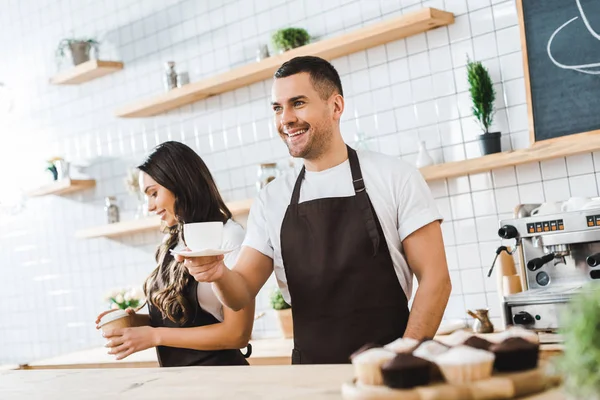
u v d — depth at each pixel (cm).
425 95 361
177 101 447
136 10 487
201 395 156
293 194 240
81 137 532
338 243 229
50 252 558
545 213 291
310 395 143
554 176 325
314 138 230
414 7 361
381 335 225
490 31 340
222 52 441
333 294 229
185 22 459
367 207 228
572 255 278
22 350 584
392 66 371
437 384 124
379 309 226
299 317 235
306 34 388
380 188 229
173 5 465
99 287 522
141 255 492
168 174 264
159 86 476
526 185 333
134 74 491
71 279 543
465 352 123
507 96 336
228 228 265
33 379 212
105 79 512
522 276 288
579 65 312
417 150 364
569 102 315
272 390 153
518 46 332
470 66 332
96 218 524
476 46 344
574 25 313
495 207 342
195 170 268
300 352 234
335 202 231
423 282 221
